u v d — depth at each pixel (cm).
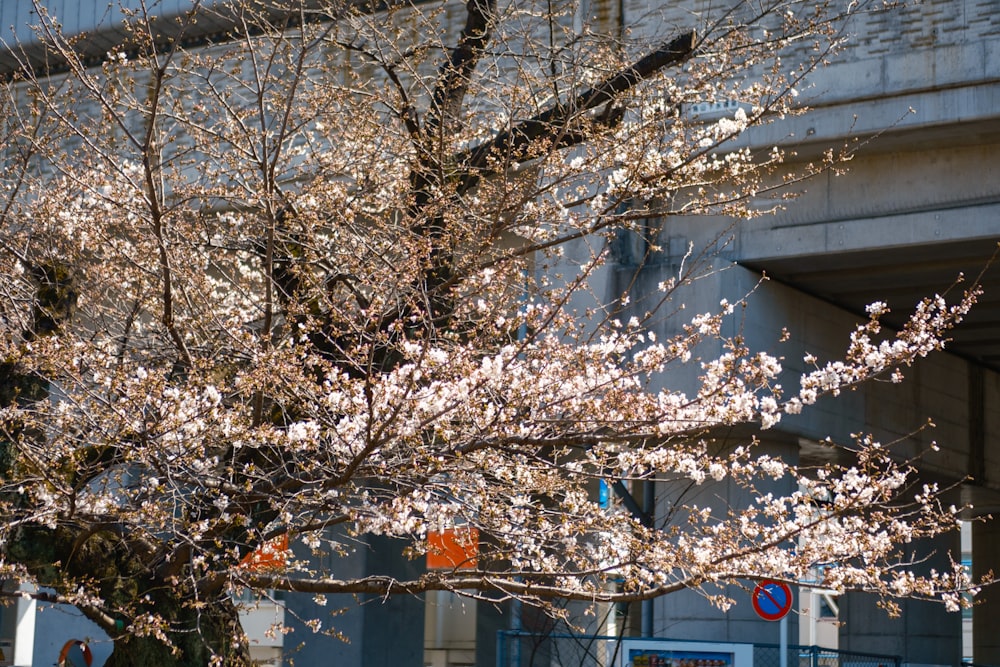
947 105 1335
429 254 805
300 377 661
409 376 611
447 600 1770
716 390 663
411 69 947
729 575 647
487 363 628
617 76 955
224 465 737
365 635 1603
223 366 817
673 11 1432
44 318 839
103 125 919
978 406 2067
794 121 1406
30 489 685
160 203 802
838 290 1683
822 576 702
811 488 695
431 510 657
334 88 942
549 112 961
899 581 666
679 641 1178
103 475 756
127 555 785
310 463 672
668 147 934
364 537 1620
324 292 765
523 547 693
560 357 715
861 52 1384
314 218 852
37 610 1884
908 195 1431
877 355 680
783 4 1077
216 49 1434
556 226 951
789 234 1477
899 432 1811
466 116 987
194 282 839
